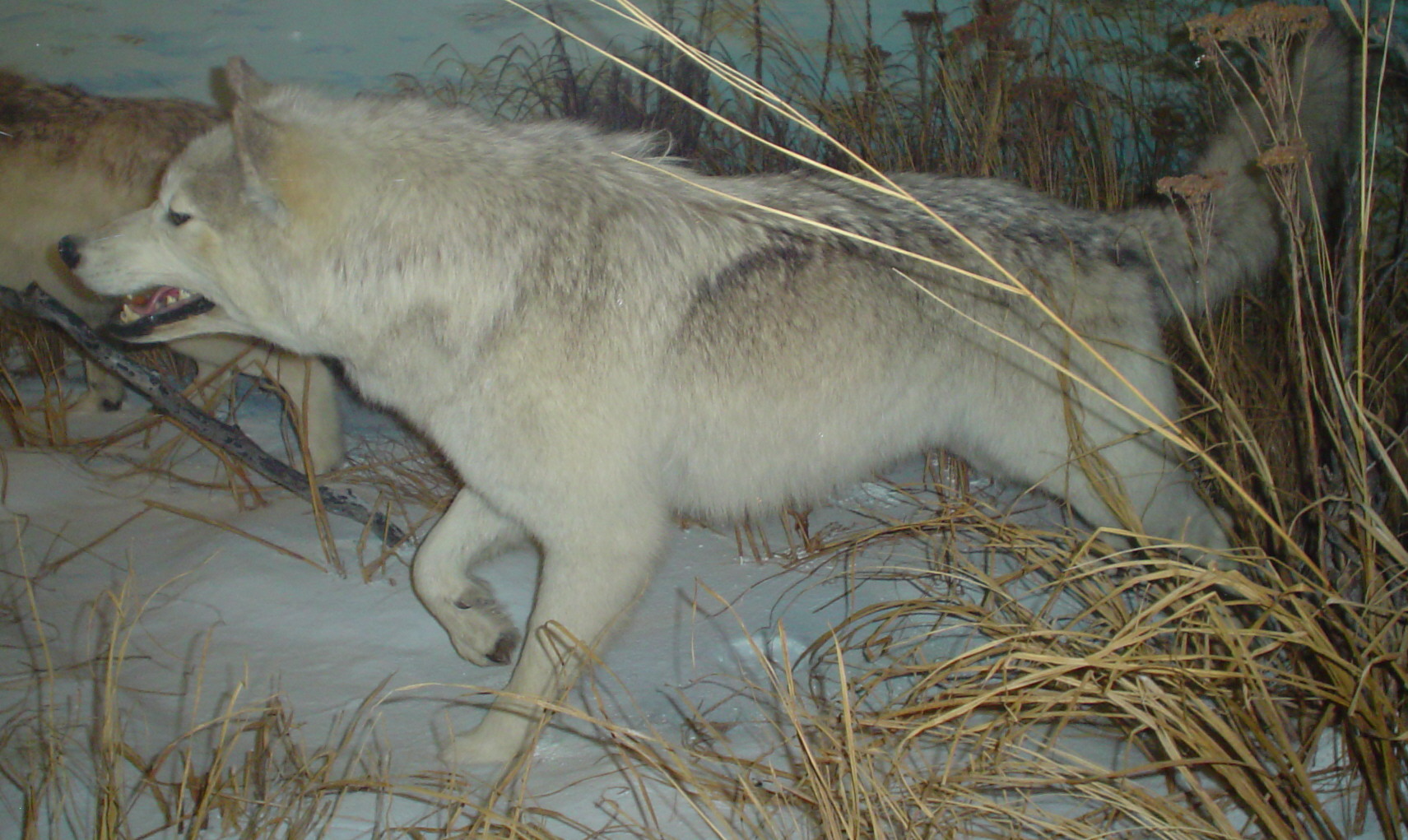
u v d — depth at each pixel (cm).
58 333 482
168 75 658
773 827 205
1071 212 323
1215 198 321
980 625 279
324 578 346
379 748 260
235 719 260
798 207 302
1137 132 552
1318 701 249
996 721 229
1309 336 319
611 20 698
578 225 271
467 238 264
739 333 284
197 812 200
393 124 277
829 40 608
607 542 274
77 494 393
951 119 556
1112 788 209
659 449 285
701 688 293
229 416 460
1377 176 466
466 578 313
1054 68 599
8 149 425
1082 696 229
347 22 723
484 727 266
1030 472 318
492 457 273
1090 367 298
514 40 698
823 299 291
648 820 222
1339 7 392
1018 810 212
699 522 398
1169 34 609
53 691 253
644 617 336
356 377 297
